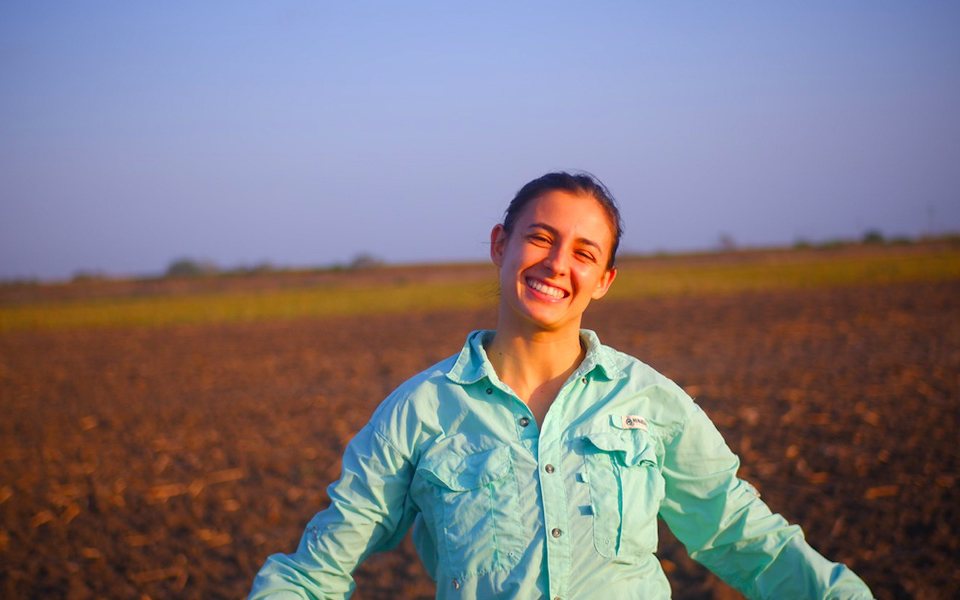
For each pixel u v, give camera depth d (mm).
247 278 77438
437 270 84250
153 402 13797
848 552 5602
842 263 53594
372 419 2057
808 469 7582
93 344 24656
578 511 1861
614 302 32062
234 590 5715
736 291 35188
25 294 60906
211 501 7719
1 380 17281
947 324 19078
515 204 2045
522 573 1823
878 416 9500
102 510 7598
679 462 2029
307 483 8156
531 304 1950
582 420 1947
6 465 9562
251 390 14625
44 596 5660
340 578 1991
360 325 27688
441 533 1911
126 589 5758
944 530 5879
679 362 15250
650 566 1962
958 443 8156
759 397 11086
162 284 70750
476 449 1937
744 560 2027
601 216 1984
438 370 2051
